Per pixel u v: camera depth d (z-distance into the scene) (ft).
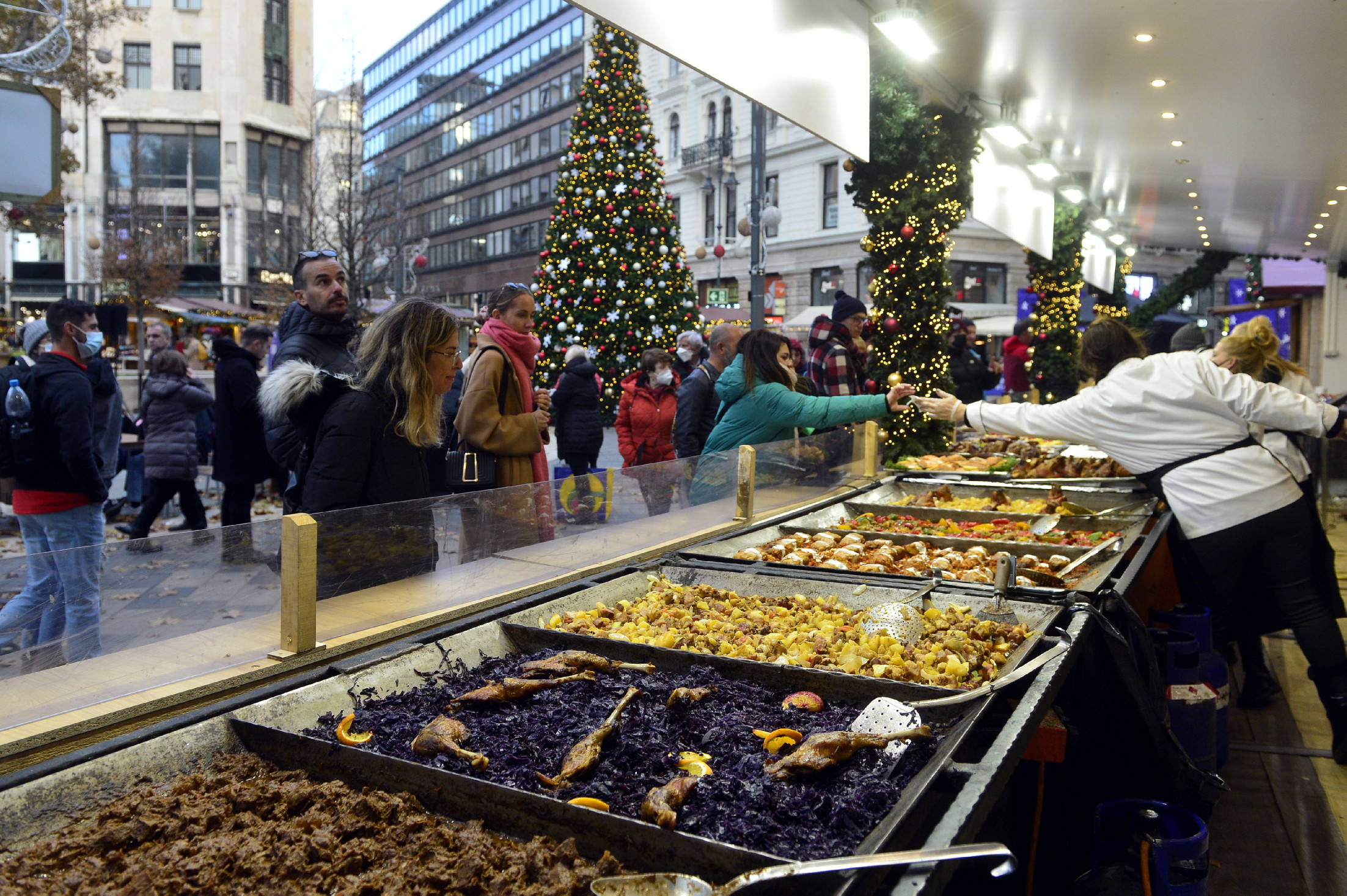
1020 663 6.57
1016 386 44.06
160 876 3.81
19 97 14.29
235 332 82.58
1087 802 7.94
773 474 13.38
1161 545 13.00
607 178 44.37
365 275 61.46
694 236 113.29
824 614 8.21
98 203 116.37
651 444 24.54
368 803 4.41
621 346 45.06
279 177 124.16
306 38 126.11
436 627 7.18
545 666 6.24
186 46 117.29
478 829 4.25
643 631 7.33
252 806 4.46
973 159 23.18
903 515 14.51
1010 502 15.30
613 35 44.39
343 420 8.29
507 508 8.52
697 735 5.42
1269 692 14.17
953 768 4.68
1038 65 20.54
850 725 5.63
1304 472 12.12
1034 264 44.42
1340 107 22.36
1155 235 50.34
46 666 5.12
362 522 6.85
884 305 22.40
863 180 22.39
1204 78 20.72
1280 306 68.13
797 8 14.76
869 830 4.24
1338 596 12.19
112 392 16.34
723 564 9.93
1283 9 16.39
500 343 11.99
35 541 12.89
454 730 5.12
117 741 4.71
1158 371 12.13
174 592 5.77
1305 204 35.68
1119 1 16.37
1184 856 7.16
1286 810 10.77
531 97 158.30
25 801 4.21
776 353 14.62
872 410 14.26
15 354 14.65
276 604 6.32
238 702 5.30
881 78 21.07
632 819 4.02
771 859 3.70
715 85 107.86
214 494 32.71
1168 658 10.64
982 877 7.06
